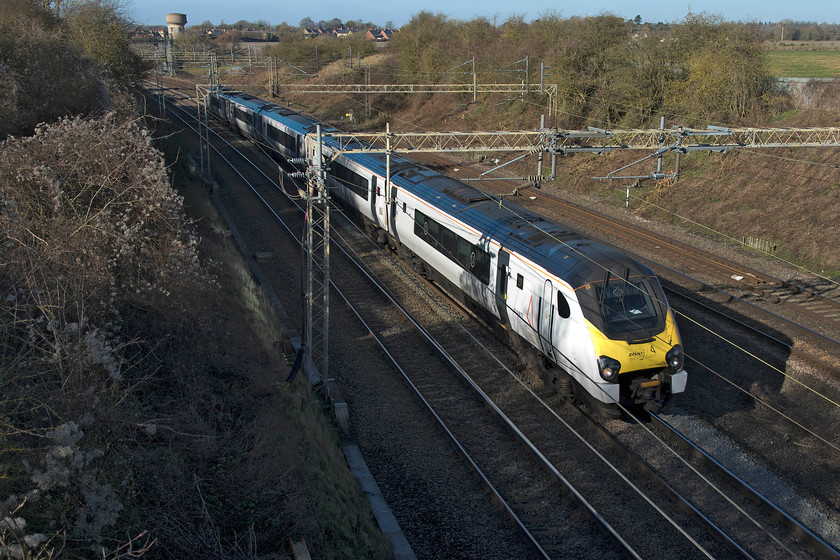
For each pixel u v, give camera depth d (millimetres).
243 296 16266
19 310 9609
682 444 11672
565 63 40000
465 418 12570
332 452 10930
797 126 29203
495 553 9195
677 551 9148
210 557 7887
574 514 9922
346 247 22469
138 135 14516
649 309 12523
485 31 58938
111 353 10398
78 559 7090
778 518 9750
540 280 13352
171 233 13766
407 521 9906
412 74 55750
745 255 22266
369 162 23016
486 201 17438
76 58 20750
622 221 26500
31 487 7480
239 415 11055
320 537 8617
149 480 8773
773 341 15539
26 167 11836
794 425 12375
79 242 10992
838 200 23344
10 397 8320
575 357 12367
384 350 15086
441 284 18859
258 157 35375
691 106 33469
